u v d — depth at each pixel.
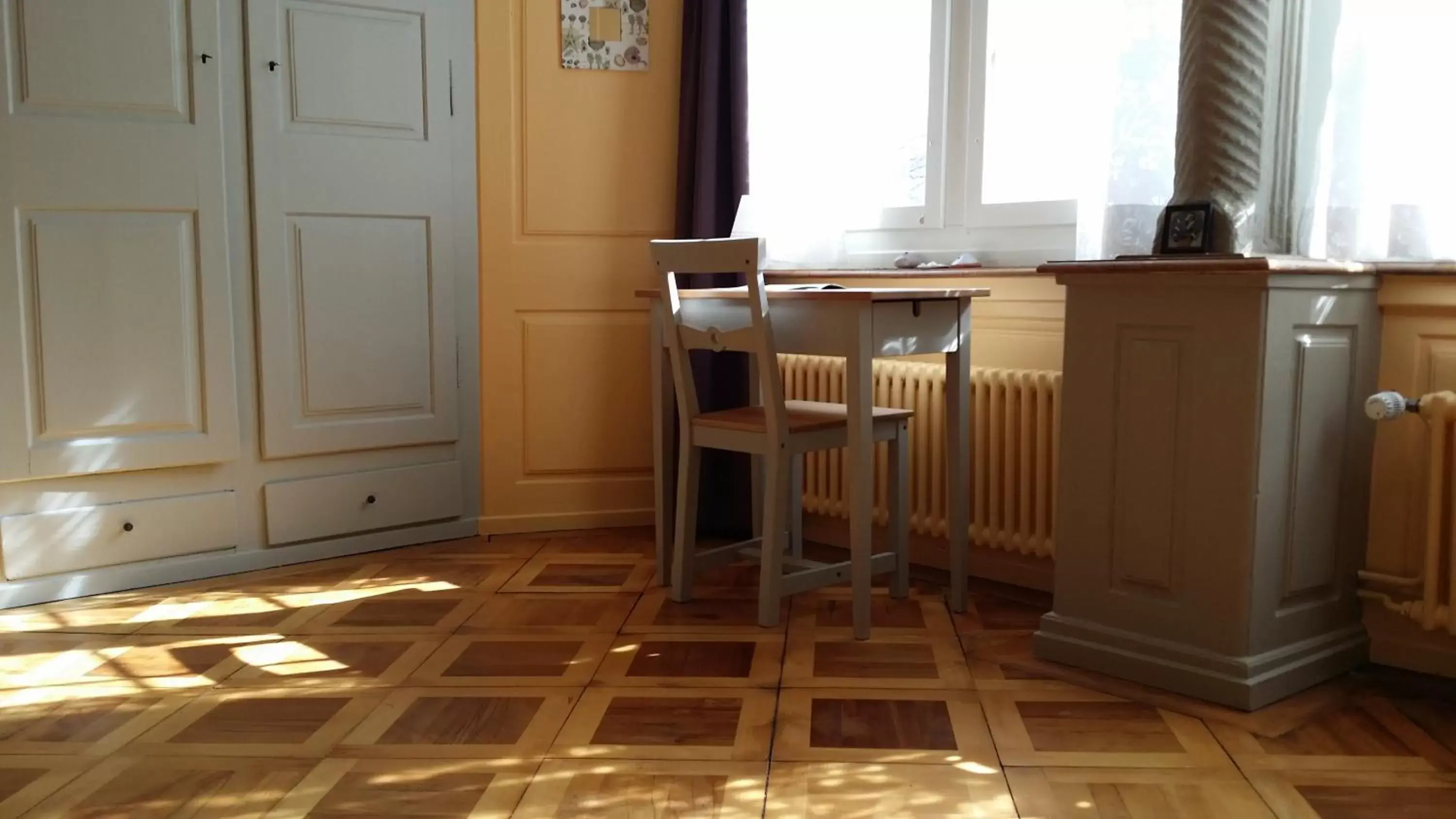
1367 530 2.38
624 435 3.69
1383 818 1.73
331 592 2.97
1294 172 2.38
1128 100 2.63
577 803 1.78
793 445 2.64
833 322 2.57
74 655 2.48
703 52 3.46
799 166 3.53
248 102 3.07
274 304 3.15
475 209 3.48
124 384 2.94
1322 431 2.23
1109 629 2.35
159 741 2.02
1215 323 2.15
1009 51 3.09
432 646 2.53
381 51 3.26
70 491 2.90
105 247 2.89
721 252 2.57
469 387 3.53
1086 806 1.77
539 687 2.28
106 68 2.86
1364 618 2.41
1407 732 2.06
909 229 3.36
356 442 3.31
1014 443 2.86
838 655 2.47
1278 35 2.32
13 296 2.78
